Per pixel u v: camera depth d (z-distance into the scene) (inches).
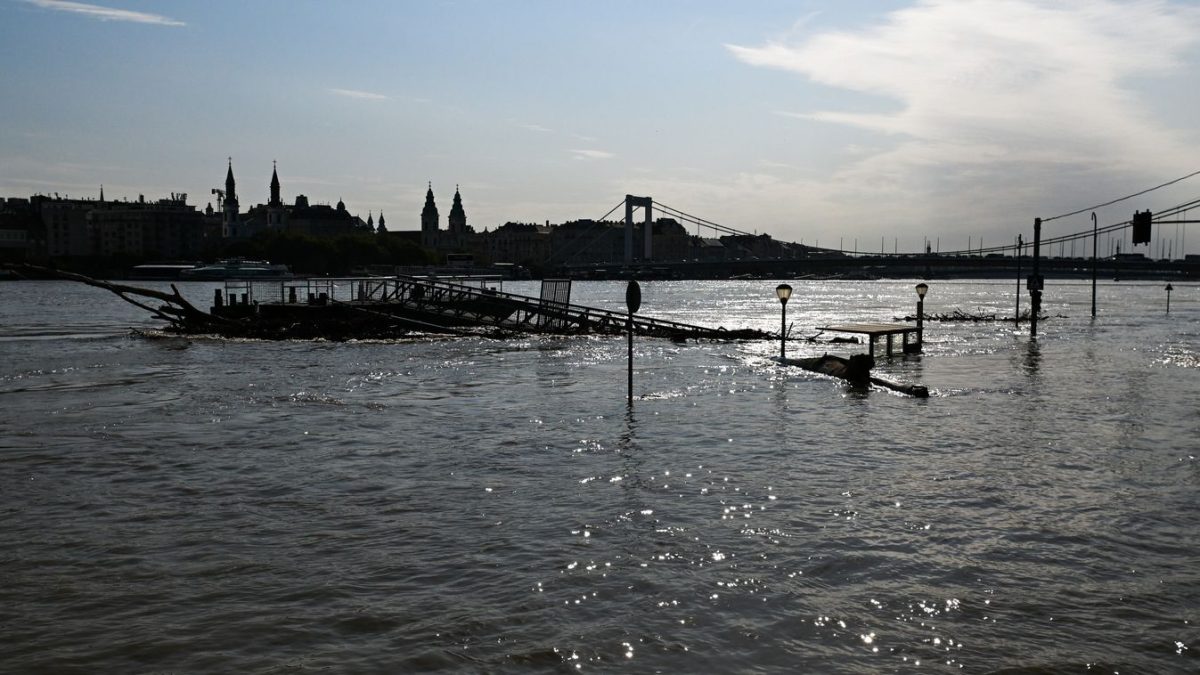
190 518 531.2
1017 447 731.4
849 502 554.3
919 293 1759.4
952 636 359.3
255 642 357.1
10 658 345.4
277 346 1857.8
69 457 705.6
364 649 349.1
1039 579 421.4
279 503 562.3
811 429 818.8
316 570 438.0
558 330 2225.6
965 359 1585.9
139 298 4990.2
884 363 1513.3
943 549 462.6
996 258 7436.0
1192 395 1059.9
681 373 1312.7
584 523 510.0
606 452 712.4
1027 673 328.8
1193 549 465.1
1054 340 2084.2
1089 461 675.4
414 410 943.7
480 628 366.9
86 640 361.1
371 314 2185.0
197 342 1957.4
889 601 394.3
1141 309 4173.2
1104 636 360.5
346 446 743.7
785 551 458.9
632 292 963.3
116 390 1127.0
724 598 396.8
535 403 995.3
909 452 710.5
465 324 2279.8
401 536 490.0
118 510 550.0
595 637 357.1
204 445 752.3
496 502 557.9
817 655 342.0
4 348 1804.9
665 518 518.9
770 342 2010.3
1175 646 351.6
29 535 498.9
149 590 414.3
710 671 329.1
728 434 792.3
